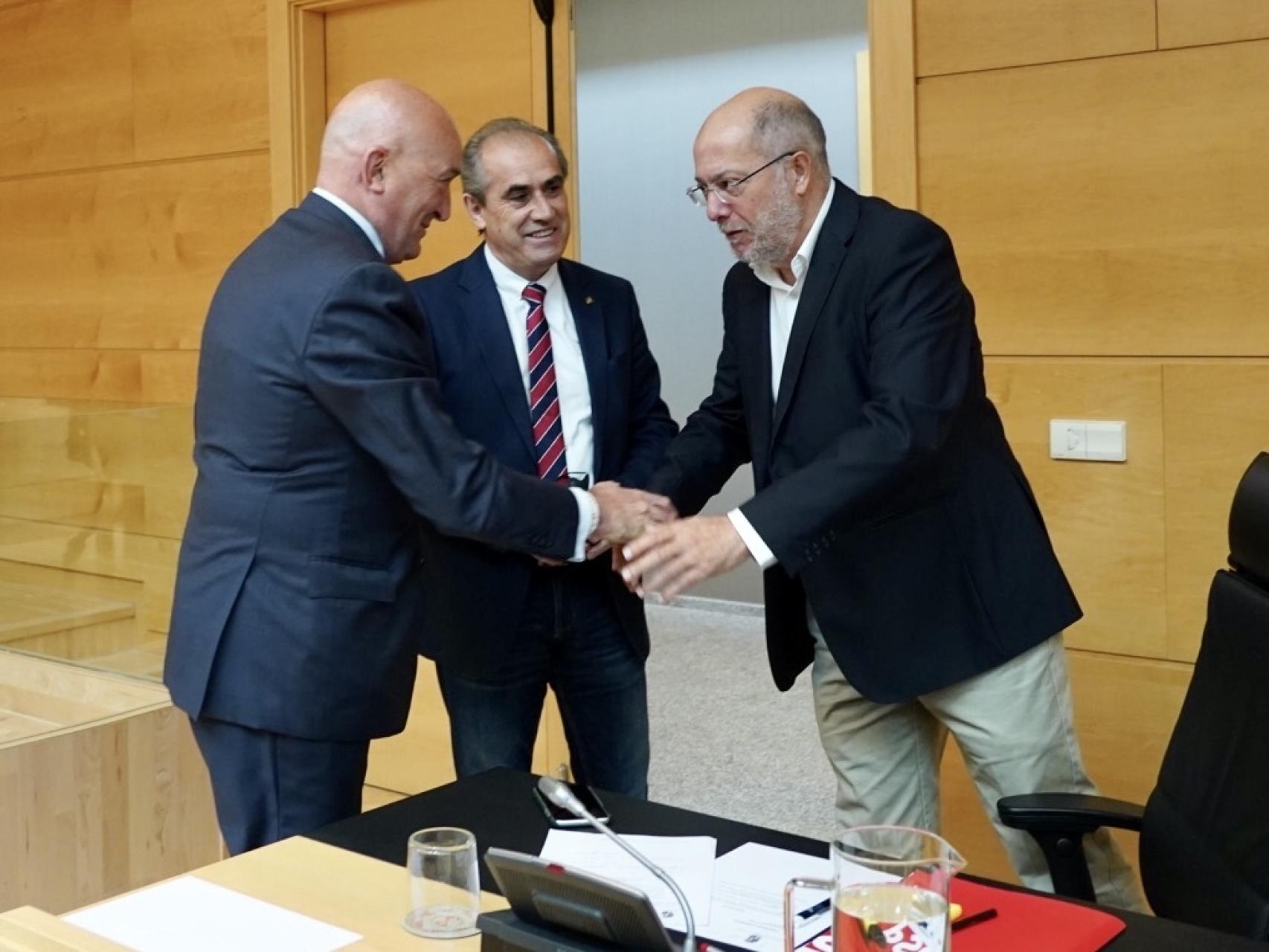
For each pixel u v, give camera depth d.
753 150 2.11
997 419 2.27
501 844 1.60
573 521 2.16
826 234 2.16
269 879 1.50
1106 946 1.32
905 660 2.15
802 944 1.32
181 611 2.05
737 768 4.07
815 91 5.43
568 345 2.58
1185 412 2.73
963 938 1.32
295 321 1.96
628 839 1.61
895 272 2.09
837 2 5.33
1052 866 1.79
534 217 2.45
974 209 2.93
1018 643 2.15
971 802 3.00
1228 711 1.63
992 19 2.87
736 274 2.40
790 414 2.22
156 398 4.41
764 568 2.13
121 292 4.46
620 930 1.17
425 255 3.88
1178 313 2.73
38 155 4.62
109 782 2.95
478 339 2.50
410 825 1.67
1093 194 2.80
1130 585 2.83
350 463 2.02
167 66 4.23
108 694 3.23
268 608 1.99
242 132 4.09
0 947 1.34
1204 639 1.73
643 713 2.65
